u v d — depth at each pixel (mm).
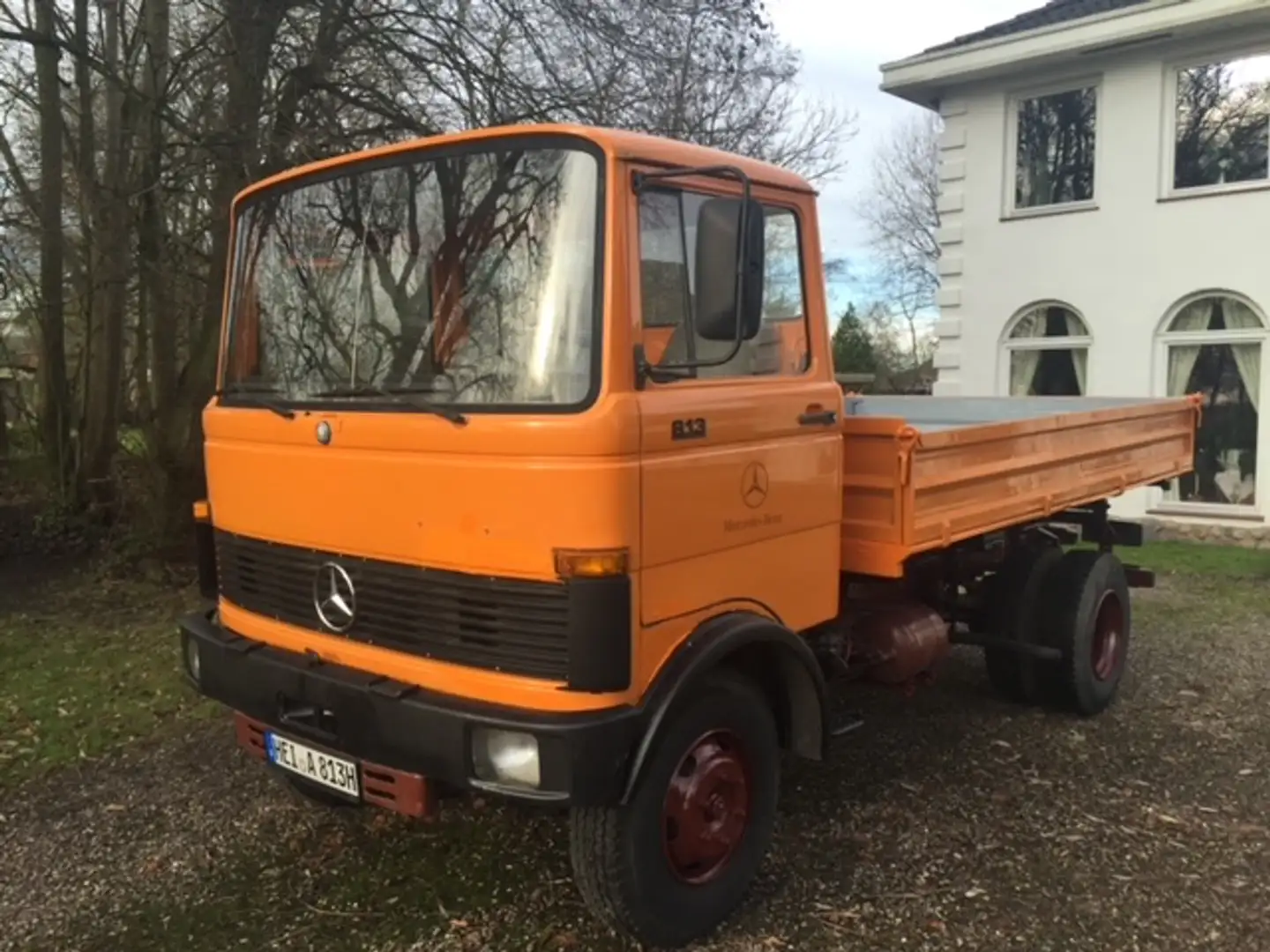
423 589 3293
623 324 3053
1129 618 6168
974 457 4496
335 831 4355
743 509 3516
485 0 9414
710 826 3525
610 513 3004
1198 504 11555
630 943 3521
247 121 8867
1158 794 4715
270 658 3680
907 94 12969
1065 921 3646
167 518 9547
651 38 10422
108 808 4629
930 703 5977
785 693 3861
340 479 3496
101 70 8734
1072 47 11461
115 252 9547
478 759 3078
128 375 13109
